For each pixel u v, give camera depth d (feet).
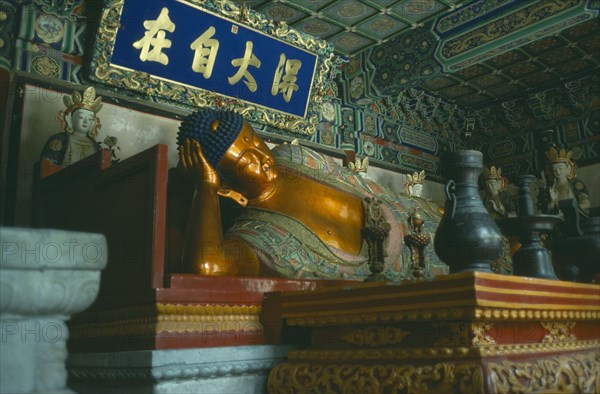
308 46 26.61
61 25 21.49
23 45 20.49
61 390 8.11
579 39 31.24
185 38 22.66
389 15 27.48
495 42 25.98
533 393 9.70
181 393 11.01
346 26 28.22
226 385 11.70
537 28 24.66
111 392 11.85
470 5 26.91
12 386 7.67
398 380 10.03
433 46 28.25
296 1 25.84
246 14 23.76
